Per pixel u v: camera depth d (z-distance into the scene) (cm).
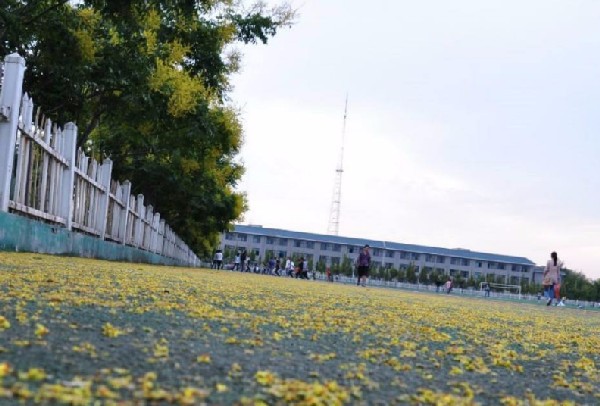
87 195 1107
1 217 670
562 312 1276
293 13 1526
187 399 133
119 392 133
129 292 372
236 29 1492
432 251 11681
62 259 732
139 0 1038
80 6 1122
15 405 114
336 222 11825
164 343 208
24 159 762
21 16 1031
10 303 263
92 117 1445
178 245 2952
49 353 168
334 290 977
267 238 11269
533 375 241
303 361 207
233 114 1541
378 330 333
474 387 198
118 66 1184
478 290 8762
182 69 1408
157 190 2258
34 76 1165
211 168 2158
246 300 429
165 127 1416
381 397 164
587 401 199
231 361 190
